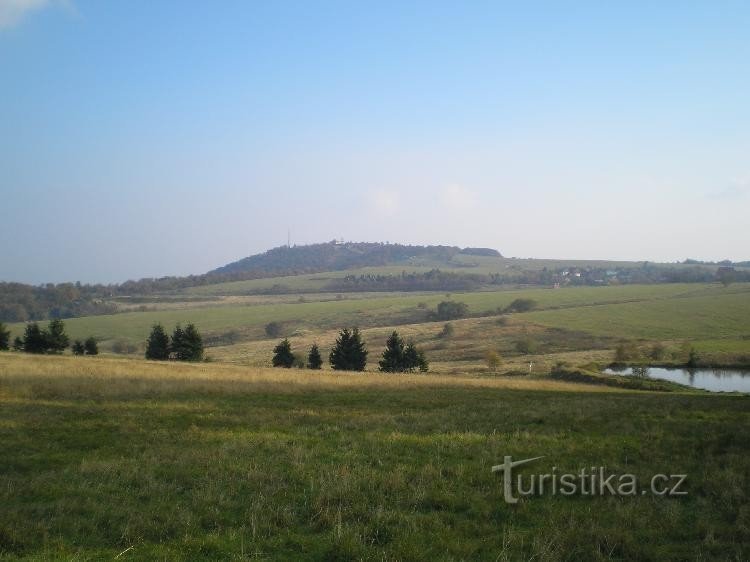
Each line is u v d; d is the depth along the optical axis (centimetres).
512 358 9550
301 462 1252
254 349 11738
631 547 799
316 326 14938
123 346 10981
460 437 1594
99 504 956
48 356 4897
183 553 764
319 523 882
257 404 2391
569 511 962
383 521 889
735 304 13400
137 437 1577
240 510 955
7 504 954
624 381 5441
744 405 2423
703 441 1510
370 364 9488
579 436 1625
